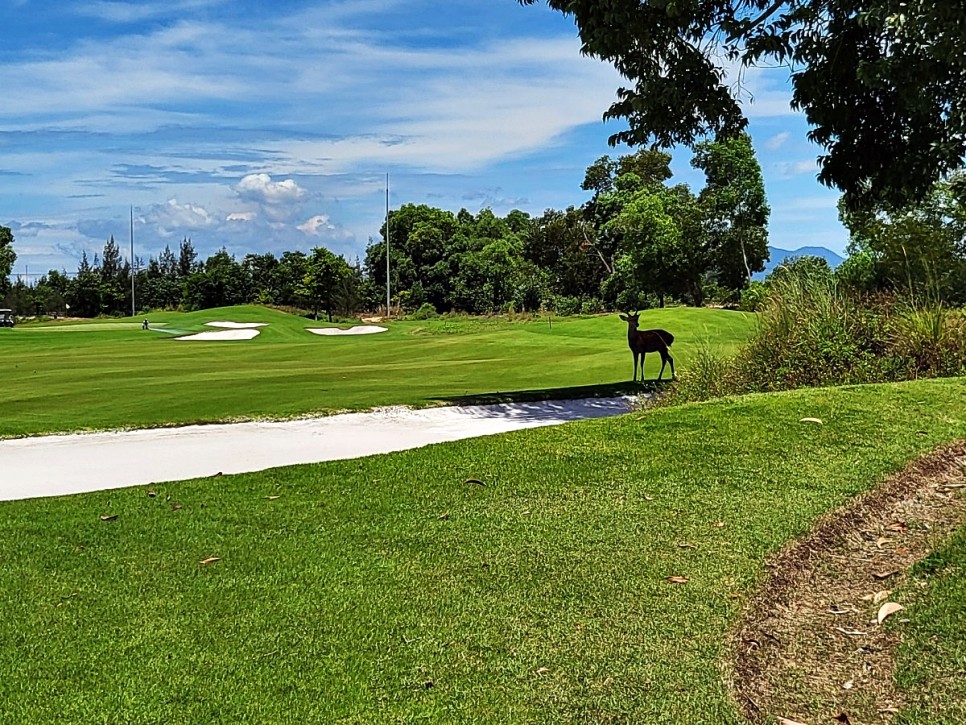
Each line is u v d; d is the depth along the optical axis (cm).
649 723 329
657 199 5400
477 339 2797
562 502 610
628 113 1221
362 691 354
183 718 335
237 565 502
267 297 6203
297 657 384
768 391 1052
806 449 719
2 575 491
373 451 957
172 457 926
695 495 618
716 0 1141
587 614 427
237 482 684
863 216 2448
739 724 329
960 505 597
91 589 468
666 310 2950
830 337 1093
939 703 333
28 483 812
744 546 519
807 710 340
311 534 555
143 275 7019
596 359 1980
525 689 354
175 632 412
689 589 458
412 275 6538
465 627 413
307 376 1681
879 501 604
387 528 564
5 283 6372
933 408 841
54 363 2127
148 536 557
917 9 842
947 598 421
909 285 1269
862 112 1218
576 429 806
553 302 5834
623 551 514
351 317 5838
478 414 1200
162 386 1491
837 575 488
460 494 634
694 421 808
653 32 1102
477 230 7044
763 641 400
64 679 366
